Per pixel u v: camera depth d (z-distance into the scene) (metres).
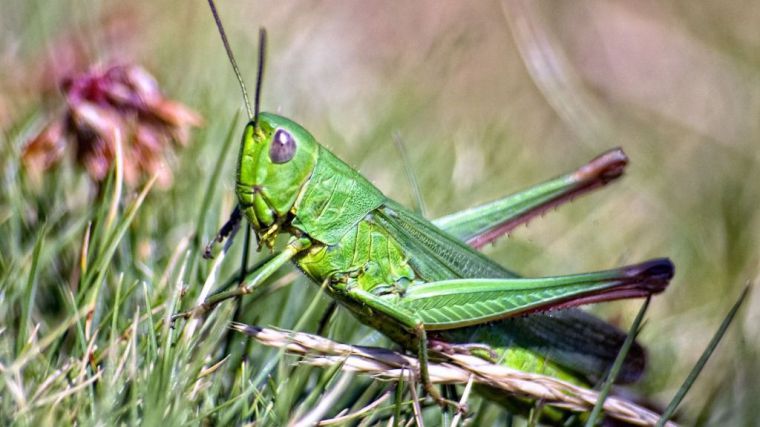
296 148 0.16
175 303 0.15
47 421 0.14
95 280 0.15
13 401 0.14
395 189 0.19
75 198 0.17
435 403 0.16
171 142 0.16
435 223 0.16
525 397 0.15
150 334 0.15
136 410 0.14
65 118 0.16
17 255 0.16
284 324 0.16
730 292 0.19
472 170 0.19
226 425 0.15
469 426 0.16
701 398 0.17
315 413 0.15
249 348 0.16
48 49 0.18
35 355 0.15
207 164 0.18
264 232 0.16
